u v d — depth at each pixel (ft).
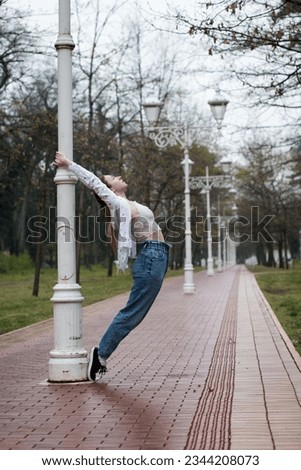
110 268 178.81
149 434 24.85
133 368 38.40
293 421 26.23
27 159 108.78
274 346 46.19
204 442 23.77
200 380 34.68
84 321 65.87
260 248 342.85
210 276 181.06
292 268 246.68
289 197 225.97
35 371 38.70
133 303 34.60
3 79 102.47
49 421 27.02
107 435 24.84
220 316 67.72
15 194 199.52
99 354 34.45
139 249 34.60
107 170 132.87
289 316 68.54
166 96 163.53
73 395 31.55
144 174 155.53
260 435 24.41
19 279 183.83
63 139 35.12
